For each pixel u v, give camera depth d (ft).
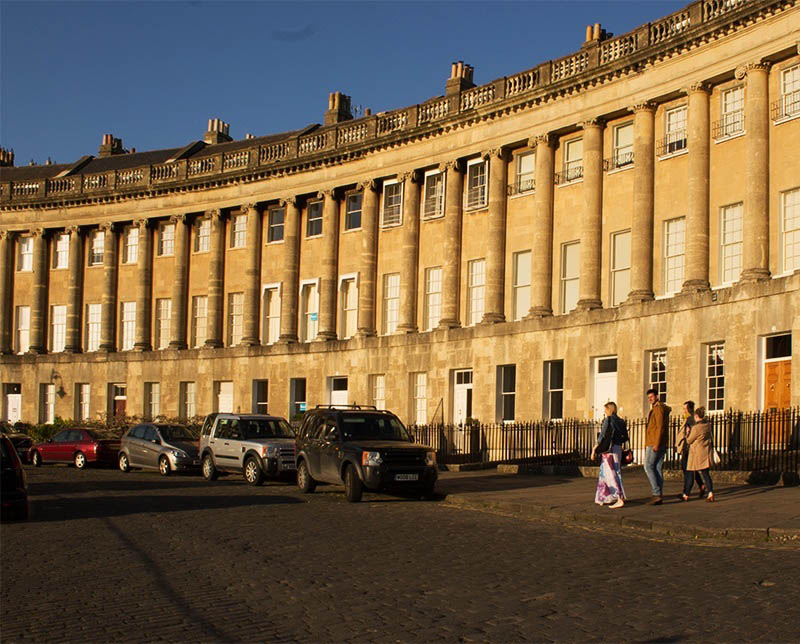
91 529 59.00
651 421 66.39
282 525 60.54
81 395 191.83
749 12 98.58
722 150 104.83
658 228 111.86
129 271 189.06
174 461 111.14
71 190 193.36
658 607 35.06
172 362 177.47
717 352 100.63
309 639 31.68
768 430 83.30
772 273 97.30
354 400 149.28
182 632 32.71
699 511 60.54
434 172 142.82
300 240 164.45
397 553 48.49
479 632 32.24
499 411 127.95
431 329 142.41
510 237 131.54
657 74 111.14
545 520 62.80
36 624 33.96
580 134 123.44
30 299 198.18
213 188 175.42
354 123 154.51
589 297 117.39
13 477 63.26
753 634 31.04
